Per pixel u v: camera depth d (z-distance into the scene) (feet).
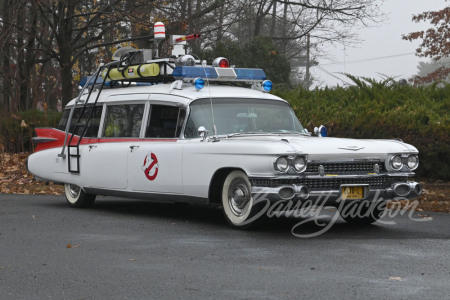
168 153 35.94
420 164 50.98
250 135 35.14
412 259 26.37
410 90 60.08
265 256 26.94
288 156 30.91
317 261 25.96
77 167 42.34
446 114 52.11
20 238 31.30
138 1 88.53
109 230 33.60
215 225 35.22
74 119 43.91
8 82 90.22
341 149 31.99
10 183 60.59
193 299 20.47
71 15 88.89
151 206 44.57
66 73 91.81
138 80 41.73
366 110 54.95
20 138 75.00
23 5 86.58
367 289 21.58
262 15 129.90
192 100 36.22
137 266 25.04
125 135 39.55
